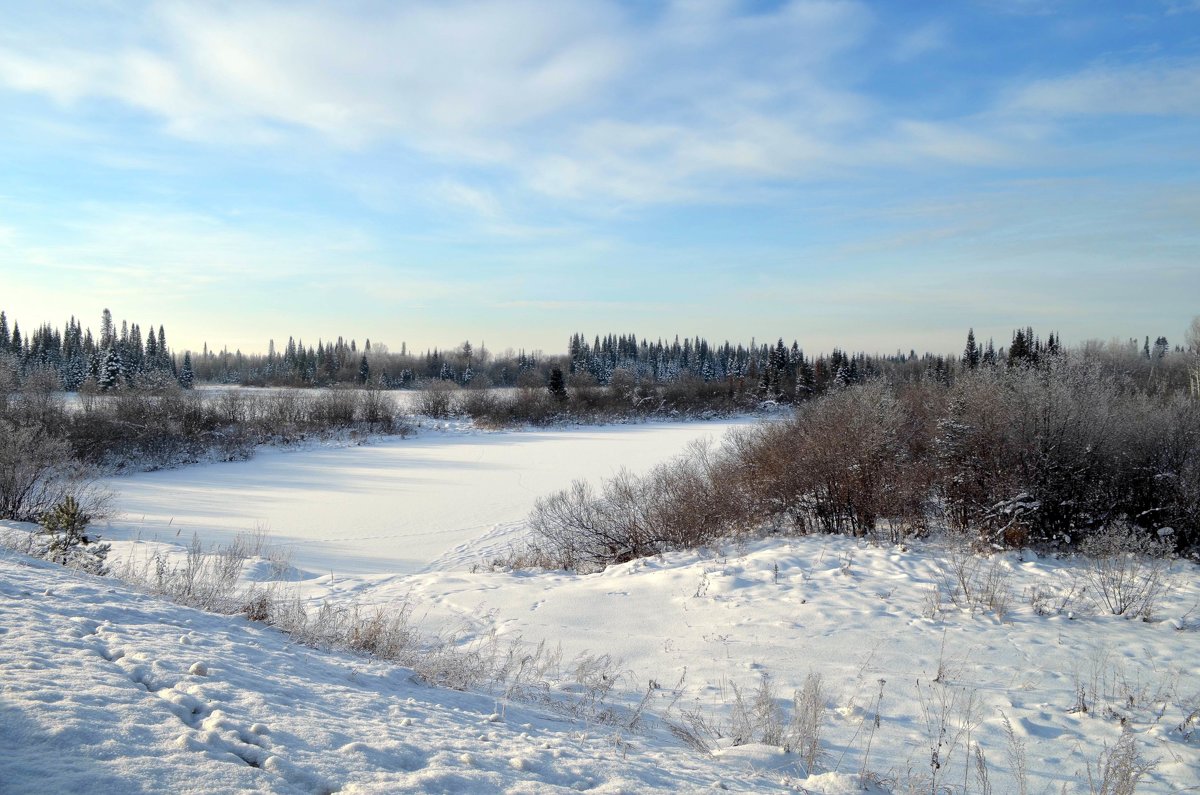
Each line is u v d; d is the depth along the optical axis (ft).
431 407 196.75
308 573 46.34
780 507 53.98
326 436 146.30
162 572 27.94
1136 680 23.35
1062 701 21.83
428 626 31.76
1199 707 20.88
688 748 17.21
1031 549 40.63
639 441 152.56
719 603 33.65
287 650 18.22
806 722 18.07
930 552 40.93
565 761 12.23
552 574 45.75
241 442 125.08
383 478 98.78
